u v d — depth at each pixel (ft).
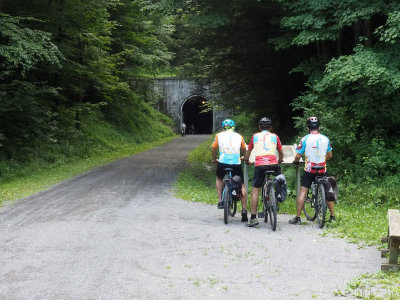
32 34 49.52
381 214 28.86
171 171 53.42
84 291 13.60
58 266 16.12
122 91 105.40
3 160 52.70
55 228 22.65
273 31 55.67
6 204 30.53
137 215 26.53
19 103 55.06
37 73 69.26
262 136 24.40
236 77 65.41
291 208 30.60
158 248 18.84
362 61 37.63
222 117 171.42
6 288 13.82
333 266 16.43
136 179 45.47
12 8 58.49
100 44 79.61
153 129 137.39
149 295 13.32
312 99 42.91
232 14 51.44
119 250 18.42
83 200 32.22
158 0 49.90
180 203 31.53
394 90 37.42
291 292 13.69
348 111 42.75
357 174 38.32
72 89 78.84
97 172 51.98
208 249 18.78
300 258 17.51
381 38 36.22
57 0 61.67
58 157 62.80
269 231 22.67
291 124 67.41
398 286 13.96
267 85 65.26
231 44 59.52
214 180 48.06
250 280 14.80
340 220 24.76
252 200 23.85
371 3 38.47
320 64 46.24
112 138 99.25
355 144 40.81
